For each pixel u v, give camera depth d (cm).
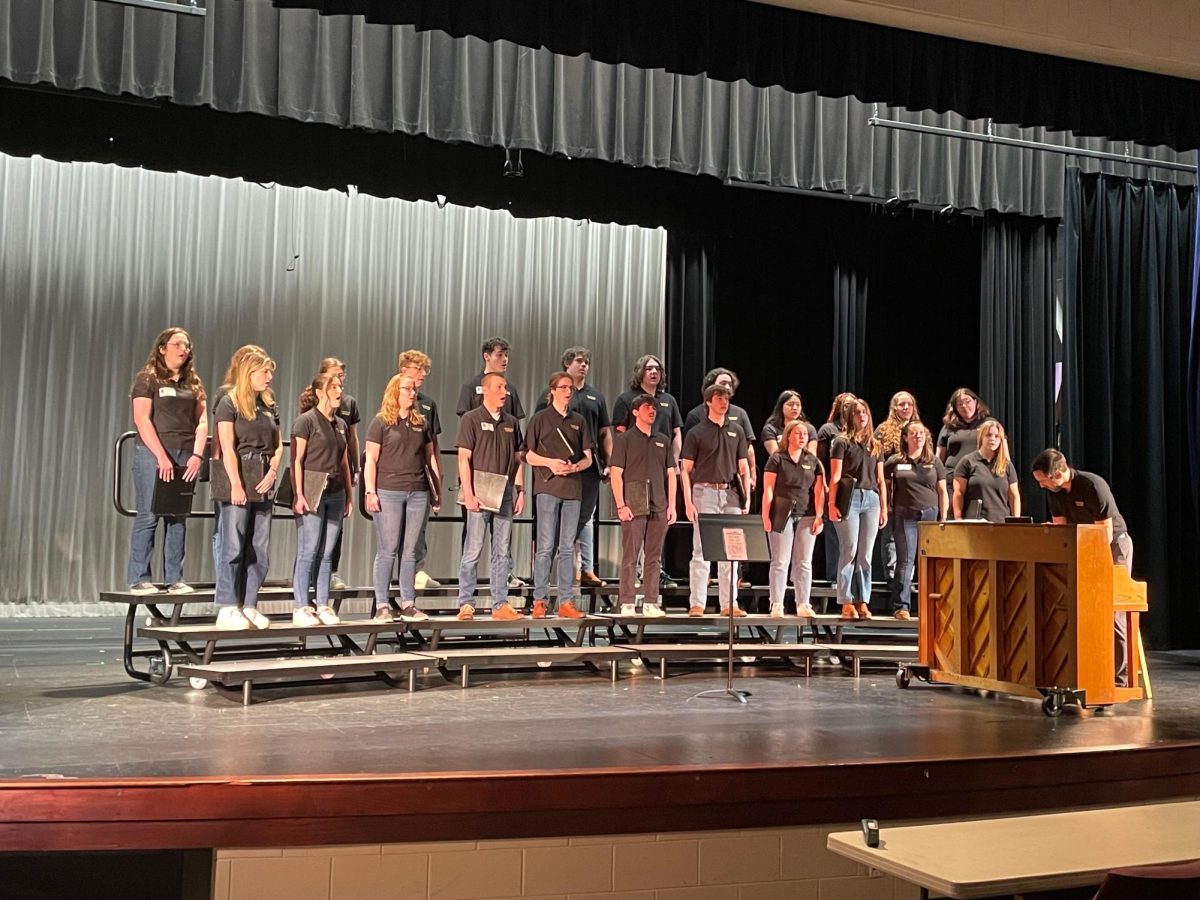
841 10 643
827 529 782
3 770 346
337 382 563
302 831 342
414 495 583
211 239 910
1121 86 718
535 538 628
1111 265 902
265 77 645
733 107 773
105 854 431
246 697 486
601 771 366
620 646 621
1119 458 896
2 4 595
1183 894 221
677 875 373
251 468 529
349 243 949
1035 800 413
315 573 577
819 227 938
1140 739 450
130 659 545
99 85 612
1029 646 536
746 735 443
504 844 358
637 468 648
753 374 976
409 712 481
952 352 994
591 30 612
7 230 855
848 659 660
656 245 1025
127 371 883
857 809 390
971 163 838
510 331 990
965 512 695
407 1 571
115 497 557
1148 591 877
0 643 675
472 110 695
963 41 681
